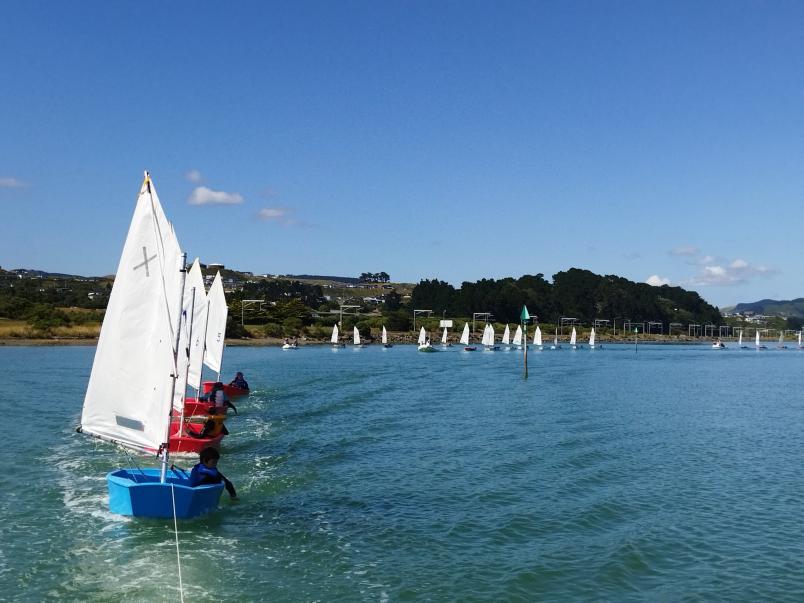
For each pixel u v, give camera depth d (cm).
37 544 1733
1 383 5766
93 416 1855
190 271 3894
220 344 4931
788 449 3356
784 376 9438
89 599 1422
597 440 3509
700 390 6881
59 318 14938
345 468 2716
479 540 1855
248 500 2211
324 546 1778
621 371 10131
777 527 2011
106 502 2098
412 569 1631
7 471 2497
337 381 6925
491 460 2923
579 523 2022
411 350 16938
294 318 19888
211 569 1598
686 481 2602
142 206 1864
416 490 2381
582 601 1475
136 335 1880
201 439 2864
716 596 1515
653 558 1744
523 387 6800
